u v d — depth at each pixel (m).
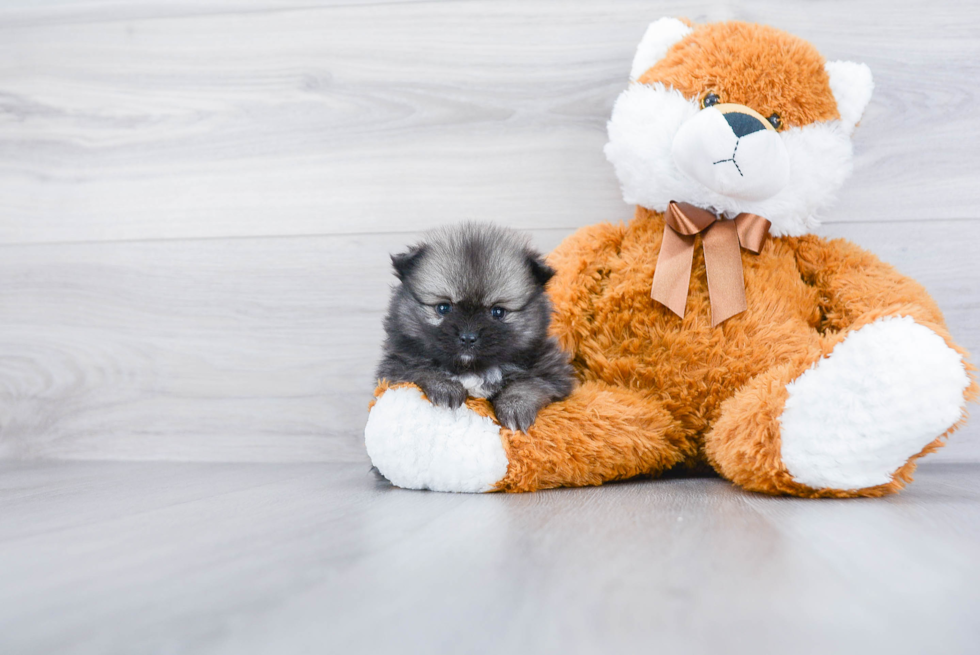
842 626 0.37
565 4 0.78
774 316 0.66
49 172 0.83
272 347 0.80
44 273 0.82
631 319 0.68
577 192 0.78
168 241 0.81
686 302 0.67
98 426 0.81
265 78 0.81
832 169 0.67
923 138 0.76
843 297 0.66
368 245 0.80
